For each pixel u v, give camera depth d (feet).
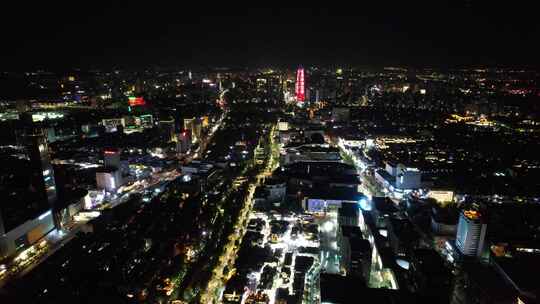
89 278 428.97
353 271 434.30
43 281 427.74
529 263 441.68
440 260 411.75
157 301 402.52
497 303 388.78
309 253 495.82
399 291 377.30
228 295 403.75
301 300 403.54
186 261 482.69
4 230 457.27
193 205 636.07
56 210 556.51
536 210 606.14
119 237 524.11
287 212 627.05
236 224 592.60
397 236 486.38
